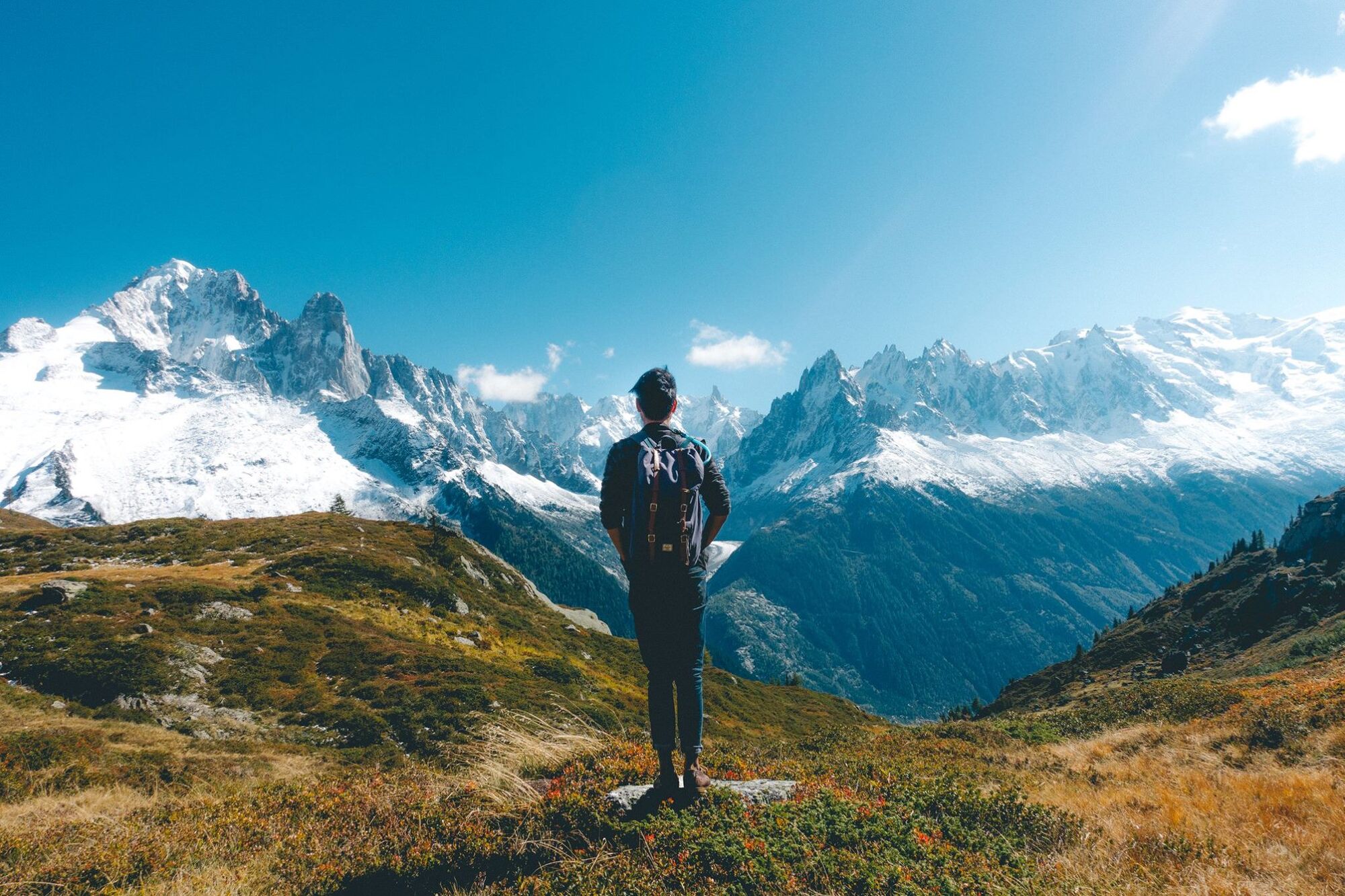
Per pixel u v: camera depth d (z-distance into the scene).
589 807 5.83
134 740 24.89
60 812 11.14
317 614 50.47
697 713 5.61
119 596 44.41
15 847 7.04
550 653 64.06
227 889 5.37
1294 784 8.23
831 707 89.81
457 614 63.50
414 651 46.41
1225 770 10.82
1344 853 5.48
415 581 65.00
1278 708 15.13
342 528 87.38
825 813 5.61
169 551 72.00
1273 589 105.00
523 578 102.06
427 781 9.12
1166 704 22.77
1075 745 16.45
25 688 31.31
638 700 55.16
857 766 9.05
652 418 5.71
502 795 7.02
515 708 37.47
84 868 6.16
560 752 8.92
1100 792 8.84
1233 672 68.31
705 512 5.69
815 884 4.55
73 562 67.12
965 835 5.77
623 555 5.56
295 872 5.73
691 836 4.97
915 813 6.14
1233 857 5.53
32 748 20.47
